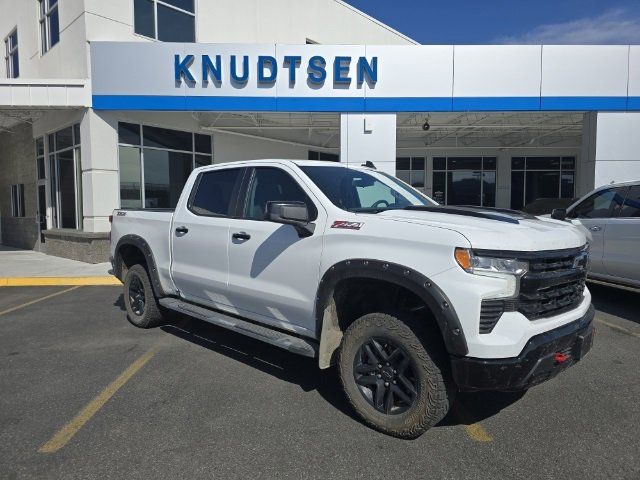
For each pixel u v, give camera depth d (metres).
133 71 12.16
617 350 5.14
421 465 2.95
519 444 3.20
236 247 4.33
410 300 3.53
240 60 12.41
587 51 12.57
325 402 3.84
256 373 4.47
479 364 2.83
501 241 2.91
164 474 2.84
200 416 3.58
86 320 6.48
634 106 12.67
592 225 7.00
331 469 2.90
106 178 12.38
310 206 3.85
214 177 4.92
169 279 5.32
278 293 3.94
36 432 3.33
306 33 17.72
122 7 12.77
